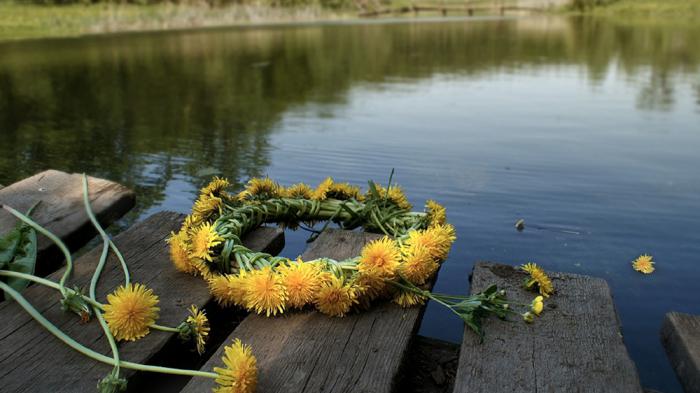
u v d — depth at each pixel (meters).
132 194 2.50
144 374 1.45
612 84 7.63
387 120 5.54
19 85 7.25
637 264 2.62
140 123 5.37
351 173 3.91
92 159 4.22
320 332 1.56
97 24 15.41
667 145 4.66
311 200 2.61
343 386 1.36
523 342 1.52
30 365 1.43
